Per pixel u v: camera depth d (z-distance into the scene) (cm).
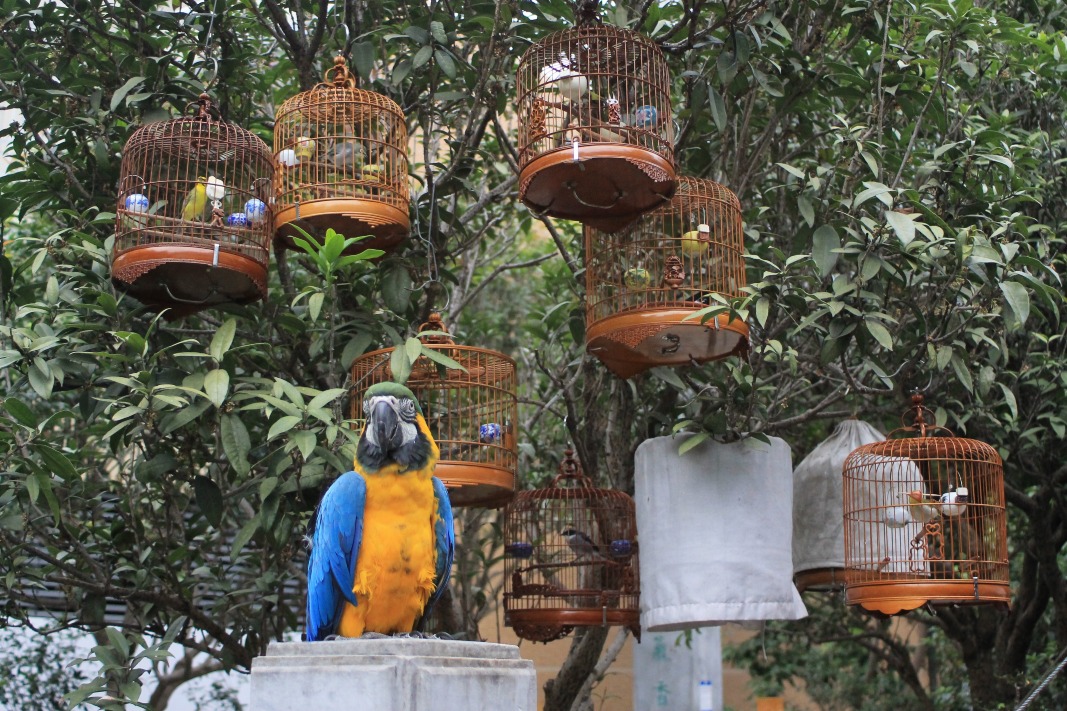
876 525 672
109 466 1029
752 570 642
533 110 603
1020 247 777
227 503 666
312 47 743
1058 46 794
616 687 1299
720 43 693
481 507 685
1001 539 664
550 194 581
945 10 709
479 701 373
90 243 634
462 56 796
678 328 582
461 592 957
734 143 805
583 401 859
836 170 684
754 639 1291
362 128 647
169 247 562
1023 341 832
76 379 653
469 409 669
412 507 442
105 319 652
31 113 728
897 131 850
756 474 655
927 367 705
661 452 670
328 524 441
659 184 569
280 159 623
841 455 711
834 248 609
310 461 605
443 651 376
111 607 1074
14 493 627
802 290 609
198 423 638
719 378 697
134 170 627
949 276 623
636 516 696
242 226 612
